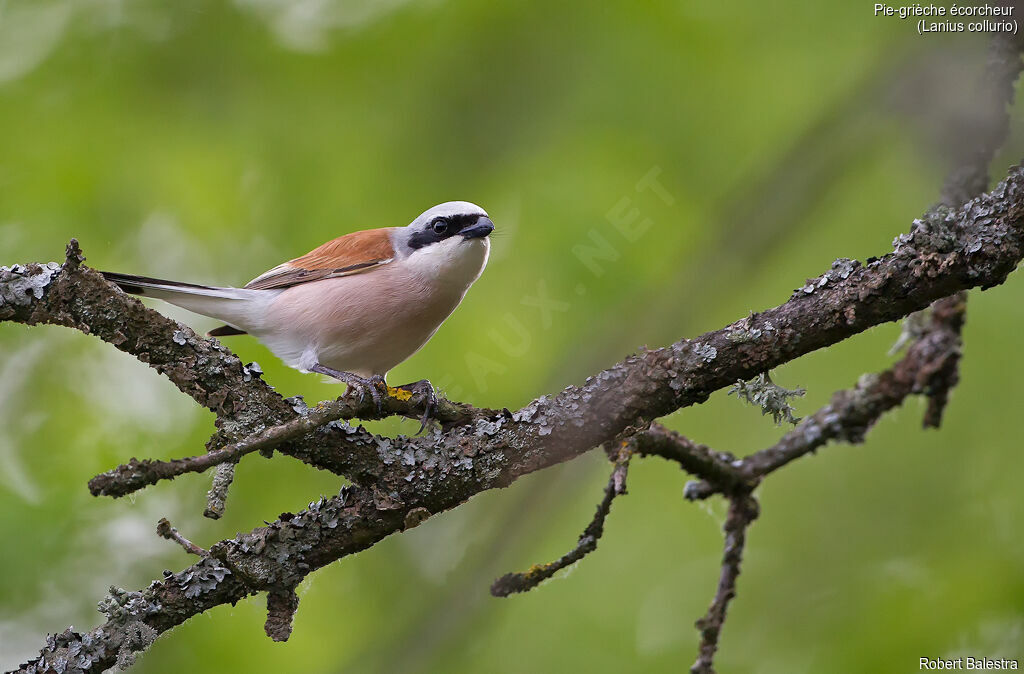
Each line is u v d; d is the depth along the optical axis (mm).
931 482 10180
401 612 10133
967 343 10297
